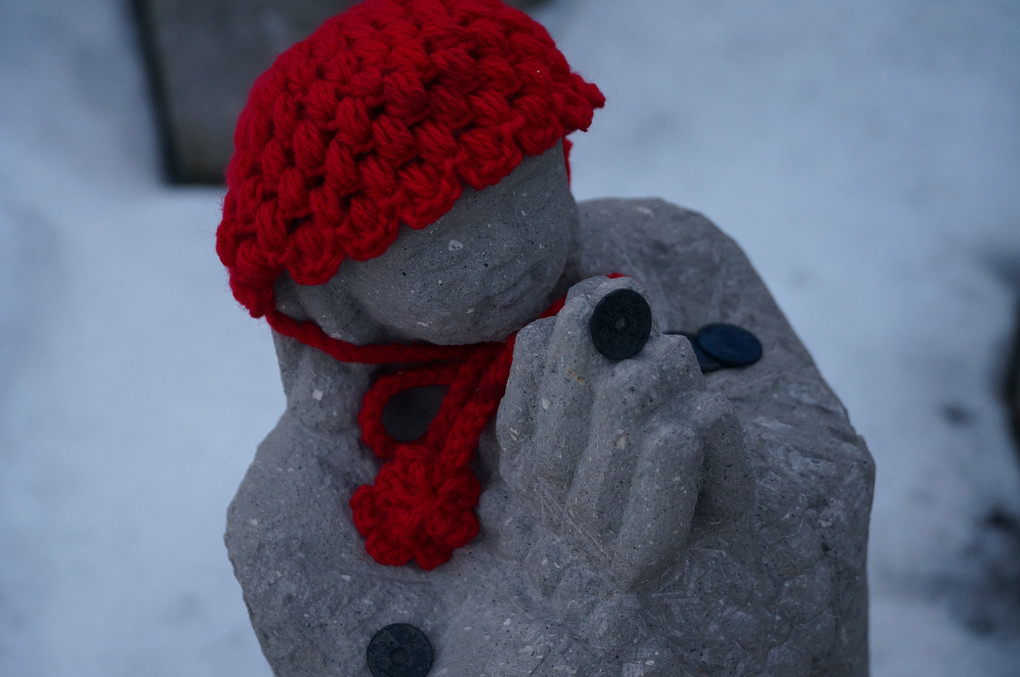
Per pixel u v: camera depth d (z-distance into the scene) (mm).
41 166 1190
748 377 621
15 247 1122
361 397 586
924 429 966
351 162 502
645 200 688
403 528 561
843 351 1032
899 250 1114
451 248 521
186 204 1222
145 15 1173
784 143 1230
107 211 1192
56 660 877
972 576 869
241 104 1205
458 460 562
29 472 988
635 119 1274
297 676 568
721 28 1345
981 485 923
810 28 1330
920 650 842
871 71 1283
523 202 528
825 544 578
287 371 594
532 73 514
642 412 506
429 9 517
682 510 515
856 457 597
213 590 917
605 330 504
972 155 1192
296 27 1180
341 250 514
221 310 1124
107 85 1245
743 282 657
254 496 578
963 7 1318
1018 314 1047
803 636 577
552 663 532
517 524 555
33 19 1251
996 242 1111
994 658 835
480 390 562
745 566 559
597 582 540
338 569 568
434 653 557
